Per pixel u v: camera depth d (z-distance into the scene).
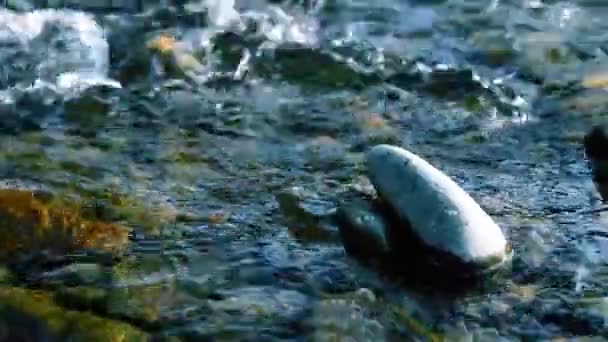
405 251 5.44
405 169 5.52
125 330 4.76
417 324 5.01
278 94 7.63
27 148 6.67
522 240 5.66
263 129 7.08
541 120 7.35
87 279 5.20
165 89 7.67
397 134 7.08
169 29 8.45
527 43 8.72
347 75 7.88
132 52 8.09
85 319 4.80
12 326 4.77
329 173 6.43
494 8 9.43
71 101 7.42
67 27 8.34
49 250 5.41
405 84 7.83
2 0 8.59
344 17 9.07
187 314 4.95
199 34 8.38
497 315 5.10
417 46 8.60
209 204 6.02
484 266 5.27
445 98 7.65
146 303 5.02
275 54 8.12
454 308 5.13
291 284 5.25
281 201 6.04
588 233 5.78
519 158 6.74
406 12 9.28
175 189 6.20
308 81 7.81
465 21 9.15
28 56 7.99
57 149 6.68
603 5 9.58
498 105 7.55
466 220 5.30
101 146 6.76
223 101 7.50
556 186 6.36
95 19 8.49
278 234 5.70
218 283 5.22
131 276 5.25
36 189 6.02
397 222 5.51
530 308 5.15
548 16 9.32
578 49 8.62
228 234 5.68
